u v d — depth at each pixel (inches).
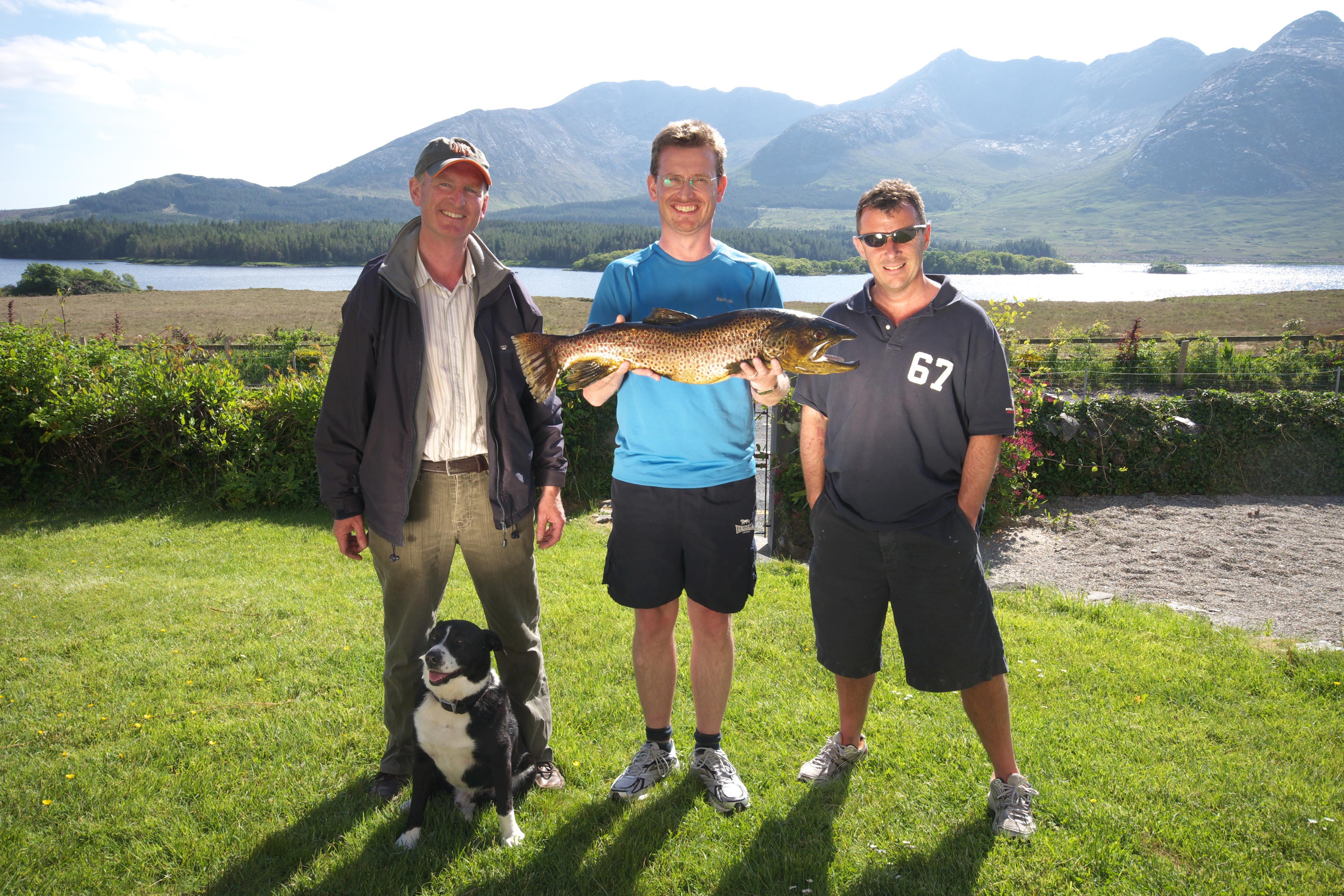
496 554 127.1
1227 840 115.7
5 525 349.7
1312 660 189.8
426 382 120.0
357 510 122.6
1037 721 154.9
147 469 390.0
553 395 130.0
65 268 3282.5
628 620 217.5
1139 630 220.5
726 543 124.3
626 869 110.0
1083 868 109.3
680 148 118.6
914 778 133.6
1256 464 442.9
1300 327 1010.7
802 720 154.8
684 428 120.6
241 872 109.4
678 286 125.4
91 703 165.5
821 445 129.7
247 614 226.5
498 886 106.7
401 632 127.2
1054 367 779.4
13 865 109.9
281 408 390.6
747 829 119.3
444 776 121.0
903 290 118.1
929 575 117.6
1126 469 438.6
